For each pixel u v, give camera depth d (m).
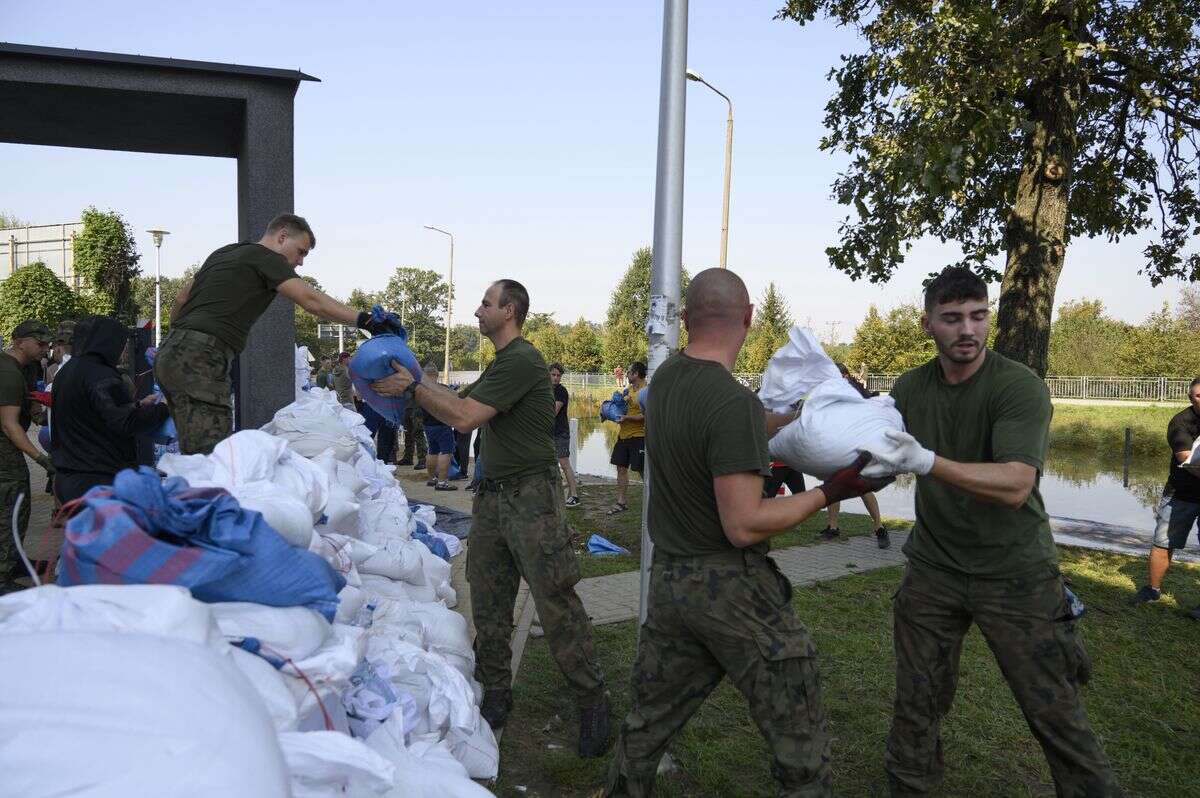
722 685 4.37
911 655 2.96
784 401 2.94
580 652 3.48
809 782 2.37
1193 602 6.59
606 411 9.46
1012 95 7.29
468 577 3.74
